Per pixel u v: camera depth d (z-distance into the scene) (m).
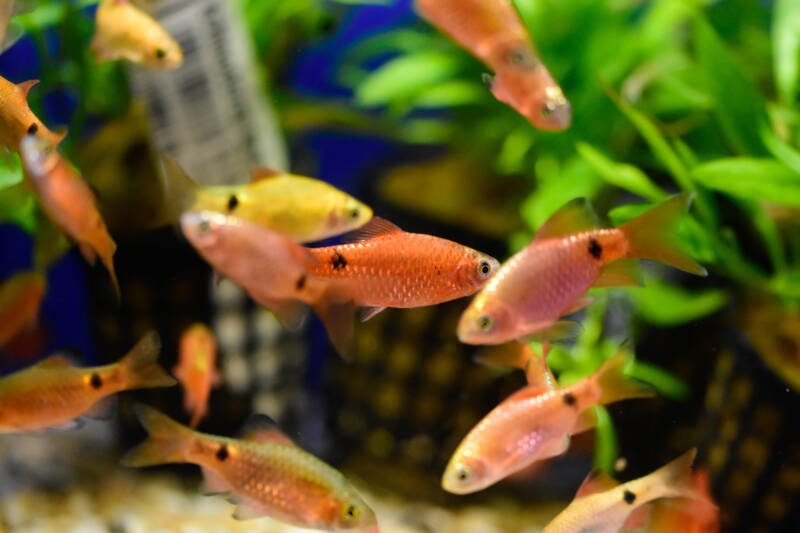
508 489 0.69
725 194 0.62
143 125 0.62
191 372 0.63
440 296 0.46
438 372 0.66
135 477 0.67
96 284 0.64
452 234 0.65
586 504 0.48
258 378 0.67
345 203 0.47
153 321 0.64
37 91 0.64
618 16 0.72
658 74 0.67
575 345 0.62
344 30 0.91
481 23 0.44
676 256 0.46
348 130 0.77
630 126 0.69
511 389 0.65
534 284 0.45
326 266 0.45
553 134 0.68
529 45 0.44
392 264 0.45
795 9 0.62
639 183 0.59
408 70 0.72
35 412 0.50
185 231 0.45
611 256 0.46
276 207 0.47
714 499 0.60
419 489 0.68
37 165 0.45
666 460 0.67
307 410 0.82
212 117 0.61
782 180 0.56
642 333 0.68
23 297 0.61
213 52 0.60
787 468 0.58
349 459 0.72
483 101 0.72
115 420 0.67
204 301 0.64
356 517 0.47
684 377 0.67
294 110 0.73
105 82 0.65
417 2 0.44
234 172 0.62
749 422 0.58
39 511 0.63
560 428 0.47
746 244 0.65
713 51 0.59
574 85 0.69
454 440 0.67
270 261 0.45
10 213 0.60
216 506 0.64
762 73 0.72
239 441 0.48
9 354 0.87
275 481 0.48
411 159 0.80
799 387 0.57
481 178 0.73
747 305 0.61
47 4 0.63
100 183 0.61
